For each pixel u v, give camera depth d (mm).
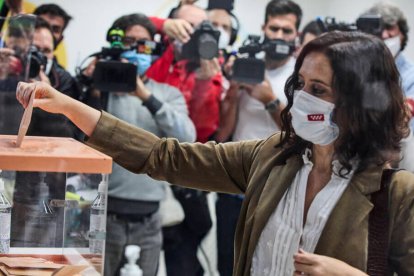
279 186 1603
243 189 1756
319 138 1528
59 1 3633
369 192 1491
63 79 3248
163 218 3348
